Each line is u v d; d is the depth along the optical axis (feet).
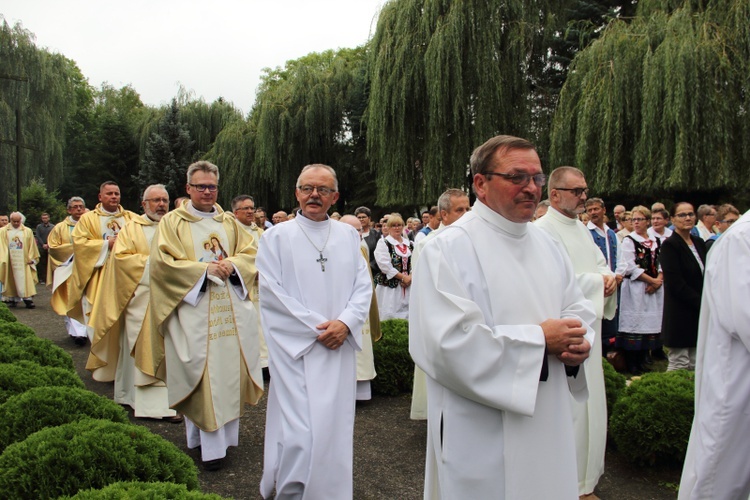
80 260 24.11
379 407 19.95
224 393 14.62
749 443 9.29
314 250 12.47
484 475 7.28
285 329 11.76
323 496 11.21
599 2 67.62
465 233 7.72
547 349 7.11
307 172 12.73
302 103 84.84
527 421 7.16
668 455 14.34
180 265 14.53
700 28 39.83
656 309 24.70
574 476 7.46
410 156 57.26
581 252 13.26
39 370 13.30
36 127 92.38
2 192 86.79
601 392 12.38
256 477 13.99
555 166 46.29
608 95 42.01
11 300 46.75
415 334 7.73
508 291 7.44
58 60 101.04
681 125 38.47
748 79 38.09
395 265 28.19
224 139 90.63
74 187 130.52
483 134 51.80
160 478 9.01
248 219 26.13
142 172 112.47
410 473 14.34
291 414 11.35
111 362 20.33
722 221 25.71
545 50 55.11
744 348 9.20
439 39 51.49
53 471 8.33
